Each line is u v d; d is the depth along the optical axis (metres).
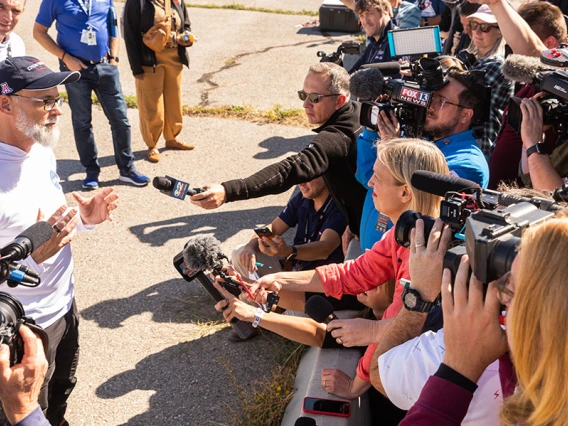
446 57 3.72
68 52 5.86
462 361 1.53
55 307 3.03
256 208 5.88
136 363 3.96
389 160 2.69
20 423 1.88
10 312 1.90
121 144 6.18
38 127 2.83
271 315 3.27
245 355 3.96
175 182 3.42
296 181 3.70
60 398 3.35
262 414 3.40
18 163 2.87
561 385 1.26
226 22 12.50
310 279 3.10
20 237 2.31
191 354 4.01
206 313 4.41
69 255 3.12
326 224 4.08
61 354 3.26
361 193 3.90
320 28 11.94
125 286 4.74
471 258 1.47
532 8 4.41
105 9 5.92
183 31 6.60
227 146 7.13
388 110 3.44
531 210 1.57
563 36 4.41
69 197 6.11
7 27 4.78
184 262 3.19
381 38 5.85
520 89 4.05
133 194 6.12
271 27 12.19
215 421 3.50
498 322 1.48
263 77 9.38
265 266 4.10
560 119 3.21
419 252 2.04
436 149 2.68
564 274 1.25
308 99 4.03
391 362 2.14
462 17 5.03
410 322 2.26
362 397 3.08
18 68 2.81
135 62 6.34
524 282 1.30
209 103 8.35
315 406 2.92
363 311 3.61
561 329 1.25
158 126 6.64
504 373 1.65
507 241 1.41
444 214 1.95
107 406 3.64
